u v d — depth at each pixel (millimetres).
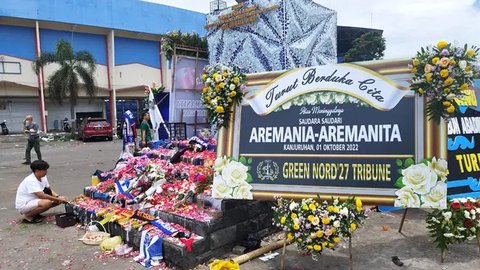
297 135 3811
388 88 3494
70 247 4809
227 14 8430
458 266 3979
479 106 5109
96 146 20531
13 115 30859
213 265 3621
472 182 4812
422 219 5629
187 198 4934
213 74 4125
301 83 3877
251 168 3953
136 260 4293
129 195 5594
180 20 38188
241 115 4105
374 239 4832
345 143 3602
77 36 33156
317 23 7891
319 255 4312
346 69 3689
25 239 5148
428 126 3307
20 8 28906
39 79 30609
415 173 3311
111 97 35188
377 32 14914
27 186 5887
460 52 3146
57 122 33250
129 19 34688
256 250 4340
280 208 3740
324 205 3539
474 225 4016
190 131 8773
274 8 7645
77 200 6207
